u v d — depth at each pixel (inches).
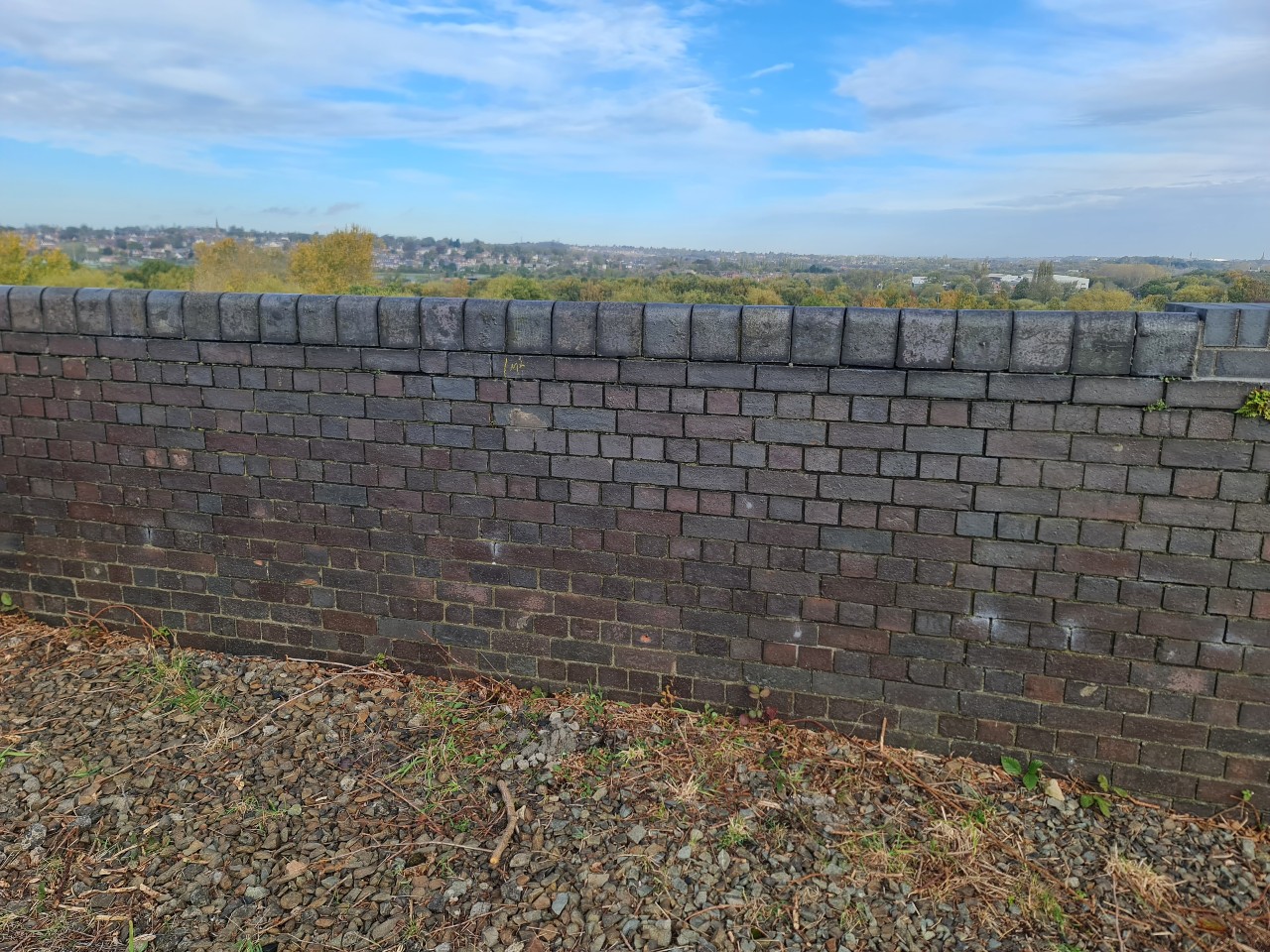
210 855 134.3
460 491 172.6
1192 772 142.1
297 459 181.5
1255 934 118.9
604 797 146.9
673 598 164.4
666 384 155.8
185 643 199.2
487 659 179.0
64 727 167.8
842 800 144.9
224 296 178.2
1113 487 137.1
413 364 169.3
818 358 146.8
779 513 154.9
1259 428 129.7
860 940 118.2
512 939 118.3
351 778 152.8
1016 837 137.2
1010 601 145.6
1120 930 119.6
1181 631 138.3
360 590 183.9
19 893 126.9
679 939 117.9
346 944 117.4
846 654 156.5
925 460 145.1
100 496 196.9
